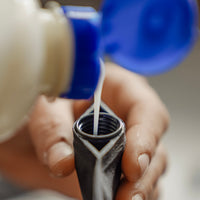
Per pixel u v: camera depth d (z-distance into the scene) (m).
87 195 0.27
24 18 0.22
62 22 0.22
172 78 0.62
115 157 0.26
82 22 0.22
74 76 0.23
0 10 0.21
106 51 0.23
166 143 0.51
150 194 0.32
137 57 0.23
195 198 0.45
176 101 0.57
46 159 0.32
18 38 0.21
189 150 0.50
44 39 0.22
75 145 0.26
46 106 0.35
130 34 0.23
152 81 0.62
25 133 0.42
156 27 0.22
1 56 0.21
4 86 0.22
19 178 0.44
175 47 0.23
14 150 0.43
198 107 0.56
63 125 0.33
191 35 0.23
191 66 0.64
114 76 0.38
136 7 0.22
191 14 0.22
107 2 0.23
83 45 0.22
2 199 0.42
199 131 0.53
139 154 0.29
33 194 0.43
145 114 0.34
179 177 0.48
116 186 0.28
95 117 0.26
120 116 0.36
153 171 0.33
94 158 0.25
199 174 0.48
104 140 0.25
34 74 0.22
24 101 0.22
